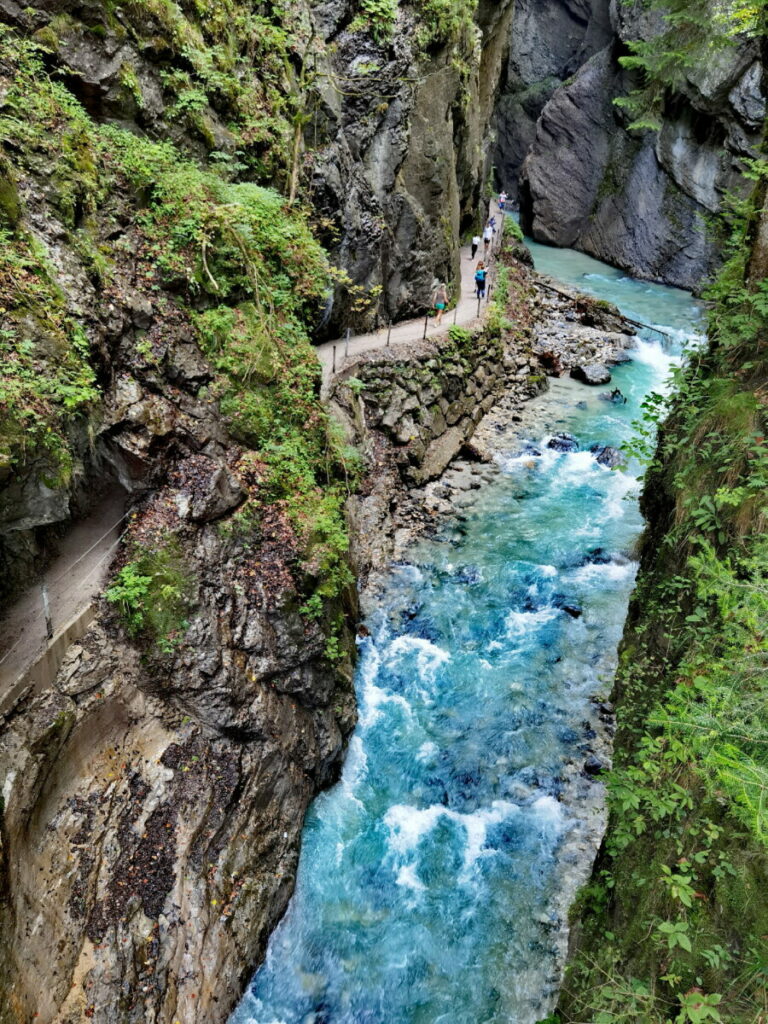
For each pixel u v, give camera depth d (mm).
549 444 18781
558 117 37656
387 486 15703
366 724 11047
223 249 10297
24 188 7820
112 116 9711
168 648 8234
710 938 4938
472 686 11758
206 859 7746
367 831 9555
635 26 32219
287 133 13438
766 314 7863
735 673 4660
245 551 9320
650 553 10336
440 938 8406
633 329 25812
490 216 36750
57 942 6258
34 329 7203
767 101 10484
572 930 7898
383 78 16875
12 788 6340
